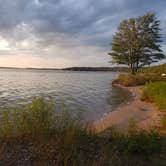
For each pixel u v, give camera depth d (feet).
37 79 197.06
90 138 16.94
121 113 39.55
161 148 15.87
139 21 125.80
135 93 75.05
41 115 17.52
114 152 14.58
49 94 77.77
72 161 12.81
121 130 25.90
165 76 121.80
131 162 13.41
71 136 15.30
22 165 12.28
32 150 14.11
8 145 14.83
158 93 48.44
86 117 37.88
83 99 64.28
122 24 129.39
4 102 56.70
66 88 104.63
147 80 112.88
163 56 129.29
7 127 16.65
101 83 144.36
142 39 125.70
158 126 25.80
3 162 12.51
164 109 37.65
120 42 130.52
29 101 59.11
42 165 12.35
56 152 13.78
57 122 18.10
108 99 63.77
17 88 102.73
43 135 16.16
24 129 16.57
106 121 33.91
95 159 13.35
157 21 126.41
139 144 15.47
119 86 113.80
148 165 13.17
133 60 130.00
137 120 31.86
